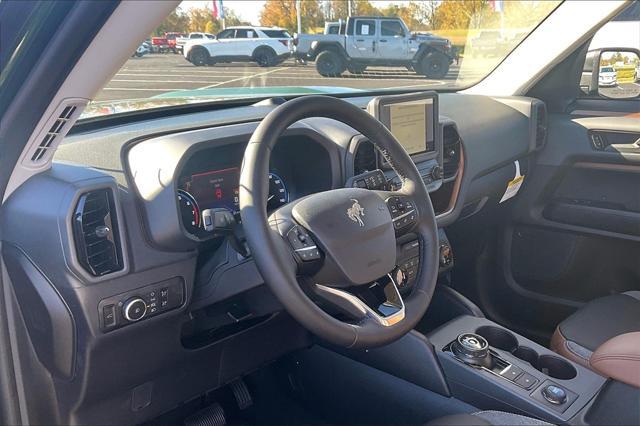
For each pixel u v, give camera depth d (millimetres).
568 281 2445
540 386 1551
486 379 1578
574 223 2396
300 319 1163
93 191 1211
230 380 1783
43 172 1268
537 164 2504
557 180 2457
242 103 2061
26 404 1400
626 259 2320
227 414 2029
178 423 1912
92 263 1229
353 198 1289
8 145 1155
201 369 1677
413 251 1815
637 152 2244
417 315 1318
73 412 1438
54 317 1272
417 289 1381
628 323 1816
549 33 2410
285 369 2062
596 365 1486
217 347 1651
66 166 1304
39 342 1360
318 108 1314
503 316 2629
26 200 1248
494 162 2244
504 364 1646
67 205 1188
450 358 1648
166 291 1354
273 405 2076
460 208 2133
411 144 1871
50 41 997
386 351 1734
